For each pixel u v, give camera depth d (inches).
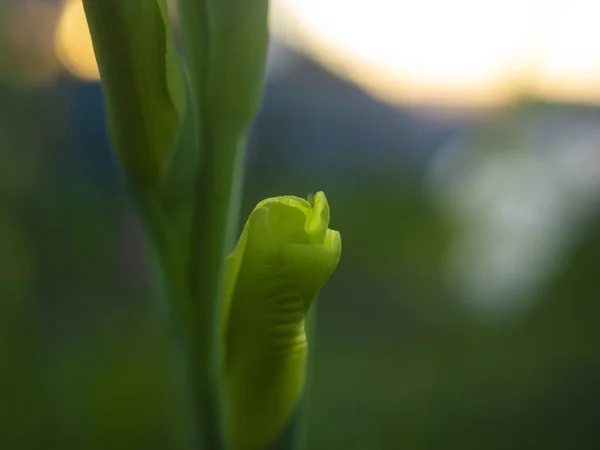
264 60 6.2
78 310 17.8
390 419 15.5
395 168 20.4
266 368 6.0
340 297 19.1
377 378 16.6
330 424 15.4
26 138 17.0
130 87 5.9
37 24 16.6
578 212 17.4
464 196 18.2
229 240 6.2
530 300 17.5
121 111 5.9
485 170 17.8
